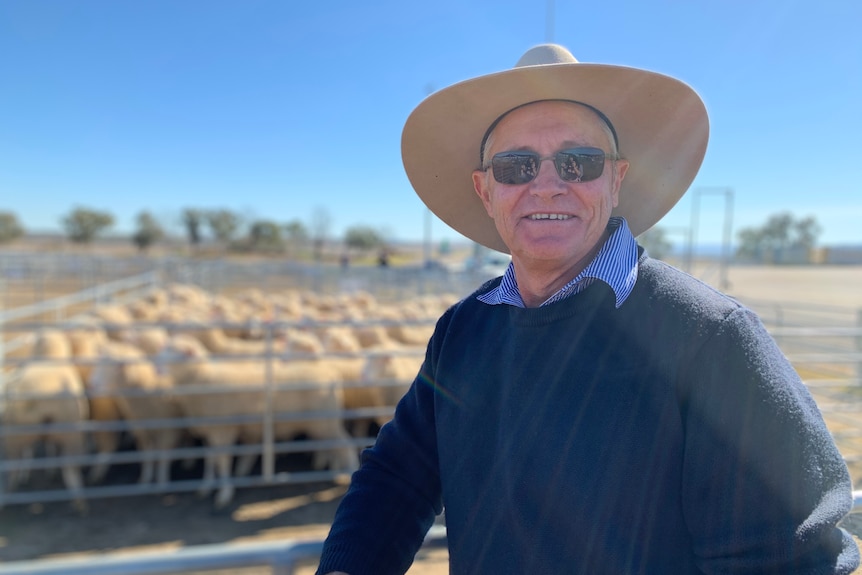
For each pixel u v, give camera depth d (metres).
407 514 1.54
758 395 1.05
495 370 1.43
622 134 1.64
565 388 1.25
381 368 6.32
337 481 6.13
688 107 1.54
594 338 1.25
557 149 1.41
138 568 1.22
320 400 5.88
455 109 1.61
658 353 1.16
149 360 5.67
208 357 5.49
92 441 6.68
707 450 1.08
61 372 5.74
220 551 1.29
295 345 6.34
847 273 38.84
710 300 1.17
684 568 1.11
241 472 5.94
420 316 10.74
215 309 9.80
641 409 1.15
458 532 1.43
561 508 1.20
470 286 15.64
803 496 0.98
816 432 1.04
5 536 4.88
